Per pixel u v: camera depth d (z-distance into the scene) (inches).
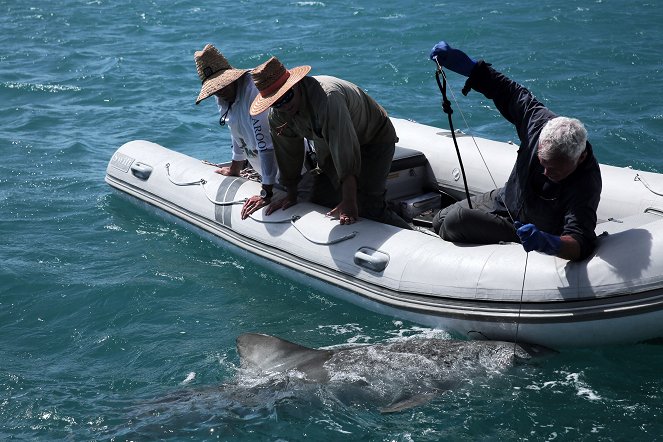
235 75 252.8
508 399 192.9
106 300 247.9
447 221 225.0
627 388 196.4
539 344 206.8
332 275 243.3
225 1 767.1
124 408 194.5
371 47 573.0
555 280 201.9
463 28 615.2
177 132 416.2
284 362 207.9
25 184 341.7
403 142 303.9
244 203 273.3
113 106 459.8
